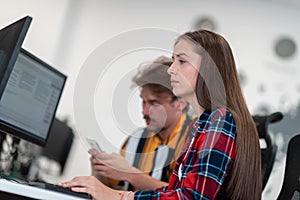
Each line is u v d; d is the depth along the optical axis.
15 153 2.09
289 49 3.35
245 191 1.24
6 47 1.46
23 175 2.14
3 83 1.40
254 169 1.27
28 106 1.87
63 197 1.07
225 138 1.21
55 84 2.04
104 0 3.18
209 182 1.15
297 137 1.57
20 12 2.87
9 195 1.06
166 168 1.85
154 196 1.17
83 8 3.10
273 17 3.41
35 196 1.04
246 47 3.33
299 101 3.20
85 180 1.24
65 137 2.46
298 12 3.43
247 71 3.28
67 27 3.02
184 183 1.18
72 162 2.54
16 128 1.80
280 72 3.29
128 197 1.19
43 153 2.30
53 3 3.00
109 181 1.82
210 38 1.35
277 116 1.78
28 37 2.86
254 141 1.29
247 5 3.41
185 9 3.32
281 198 1.51
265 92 3.24
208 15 3.34
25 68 1.81
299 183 1.47
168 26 3.26
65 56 2.96
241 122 1.27
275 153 1.68
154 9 3.27
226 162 1.19
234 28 3.35
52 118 2.06
